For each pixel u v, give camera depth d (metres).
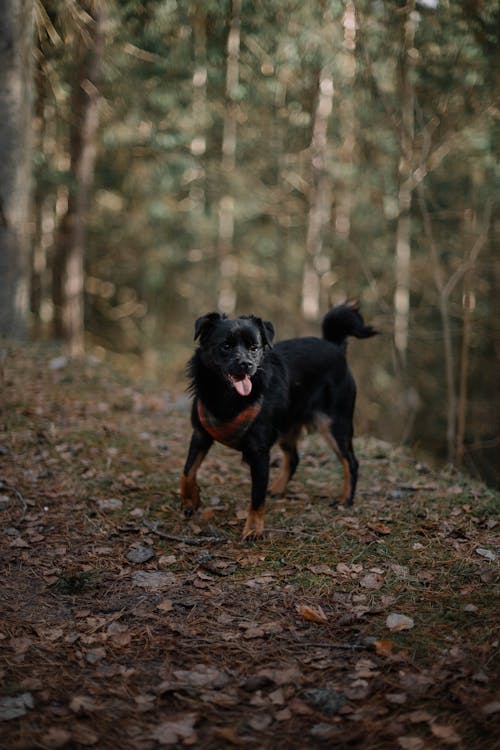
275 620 3.00
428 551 3.66
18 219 8.90
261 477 3.99
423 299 15.47
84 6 9.62
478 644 2.73
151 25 10.96
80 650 2.76
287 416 4.40
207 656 2.73
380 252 14.44
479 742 2.18
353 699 2.43
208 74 12.44
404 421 12.80
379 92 10.44
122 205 16.61
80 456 5.22
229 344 3.86
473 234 11.36
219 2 10.82
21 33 8.27
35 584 3.32
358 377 14.38
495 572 3.35
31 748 2.14
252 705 2.42
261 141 14.82
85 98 10.81
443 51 9.48
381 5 9.42
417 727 2.28
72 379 7.52
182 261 16.84
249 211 14.76
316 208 12.91
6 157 8.60
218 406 3.92
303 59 10.71
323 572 3.45
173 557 3.62
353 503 4.50
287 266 16.31
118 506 4.32
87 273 18.42
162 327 19.03
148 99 12.86
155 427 6.21
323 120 12.30
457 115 10.57
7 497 4.37
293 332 16.69
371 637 2.83
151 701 2.43
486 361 15.28
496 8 8.84
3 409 6.11
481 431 14.86
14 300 9.09
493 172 10.46
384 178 13.10
